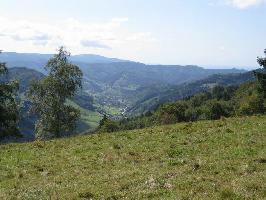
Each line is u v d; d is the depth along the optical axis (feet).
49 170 80.69
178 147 89.92
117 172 71.61
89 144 108.06
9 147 116.57
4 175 79.41
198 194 51.52
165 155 83.82
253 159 69.21
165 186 57.57
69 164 84.64
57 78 265.13
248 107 371.76
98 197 56.44
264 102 354.74
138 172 69.15
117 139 111.45
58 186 65.51
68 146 108.58
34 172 80.48
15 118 245.04
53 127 267.80
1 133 246.27
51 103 265.75
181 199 50.42
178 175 63.26
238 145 84.43
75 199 56.70
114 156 87.92
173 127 119.44
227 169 64.59
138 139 107.04
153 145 96.07
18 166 87.45
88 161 85.92
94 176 70.59
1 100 241.96
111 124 404.36
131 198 54.13
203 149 85.10
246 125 110.73
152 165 74.95
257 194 49.24
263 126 106.52
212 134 101.30
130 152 89.76
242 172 61.62
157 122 428.56
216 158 73.92
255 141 86.94
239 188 51.65
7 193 64.18
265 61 258.57
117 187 60.23
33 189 64.90
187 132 108.68
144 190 56.70
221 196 49.42
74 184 65.46
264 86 260.21
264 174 57.93
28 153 103.19
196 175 61.72
